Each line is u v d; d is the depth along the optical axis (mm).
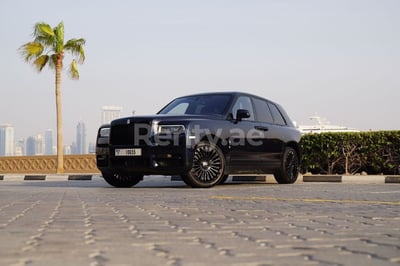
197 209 5777
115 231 4145
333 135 14688
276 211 5562
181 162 9398
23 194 8328
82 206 6160
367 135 14469
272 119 11195
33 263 2957
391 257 3109
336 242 3645
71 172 25047
